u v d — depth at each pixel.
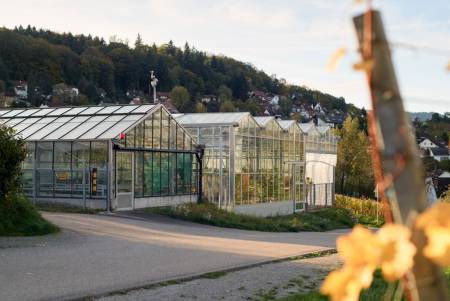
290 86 155.62
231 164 34.31
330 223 36.34
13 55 110.06
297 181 41.31
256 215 35.22
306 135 45.59
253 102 126.50
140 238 19.56
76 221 22.62
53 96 100.94
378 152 2.14
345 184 65.12
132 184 29.09
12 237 17.91
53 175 28.83
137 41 141.00
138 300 10.27
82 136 28.19
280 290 11.68
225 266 14.31
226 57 149.00
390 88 2.04
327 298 10.41
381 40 2.05
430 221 1.49
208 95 126.00
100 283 11.55
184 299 10.52
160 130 31.09
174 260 14.97
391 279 1.48
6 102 94.69
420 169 2.04
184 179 33.00
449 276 11.59
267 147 37.91
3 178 18.77
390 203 2.22
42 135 29.31
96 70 115.69
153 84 40.34
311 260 16.41
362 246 1.50
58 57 112.81
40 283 11.32
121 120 29.69
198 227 25.84
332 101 152.12
